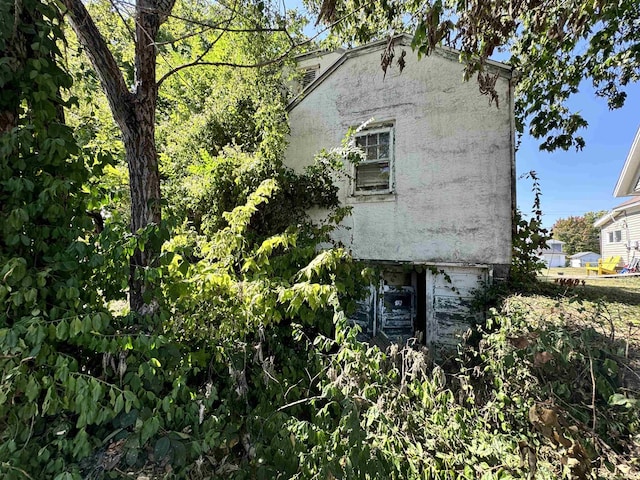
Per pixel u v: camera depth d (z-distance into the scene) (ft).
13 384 5.76
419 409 8.29
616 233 69.00
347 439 6.57
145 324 8.48
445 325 19.07
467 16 10.95
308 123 23.90
